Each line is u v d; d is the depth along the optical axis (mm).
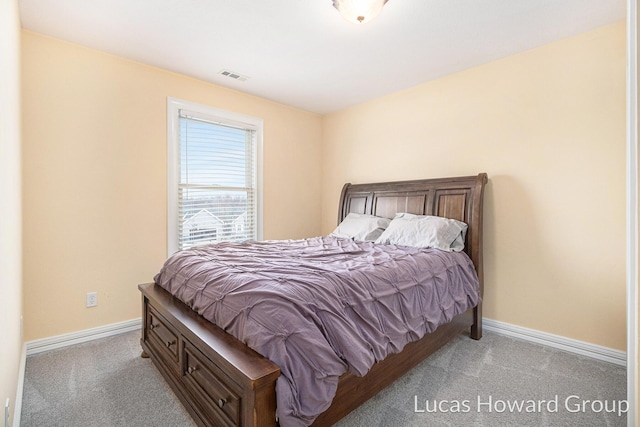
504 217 2678
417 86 3266
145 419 1599
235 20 2141
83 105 2467
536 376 2004
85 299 2488
